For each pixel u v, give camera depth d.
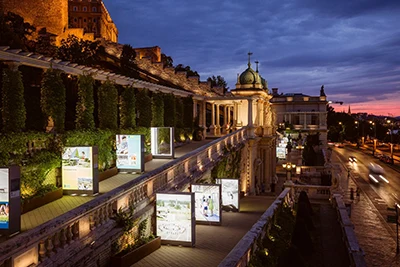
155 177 16.42
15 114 14.75
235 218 22.02
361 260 19.00
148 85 27.78
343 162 92.69
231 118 56.97
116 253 12.84
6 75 14.73
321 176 50.88
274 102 103.06
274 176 49.03
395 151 127.50
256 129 40.94
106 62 42.03
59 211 13.13
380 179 65.06
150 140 26.45
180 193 15.71
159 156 25.20
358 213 39.22
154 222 16.36
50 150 15.61
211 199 19.89
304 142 83.94
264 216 20.27
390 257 25.78
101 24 103.06
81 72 19.12
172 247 15.66
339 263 21.44
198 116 42.62
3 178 10.23
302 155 65.94
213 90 49.16
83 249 10.87
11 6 47.56
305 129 100.50
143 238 14.92
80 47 38.78
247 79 41.53
